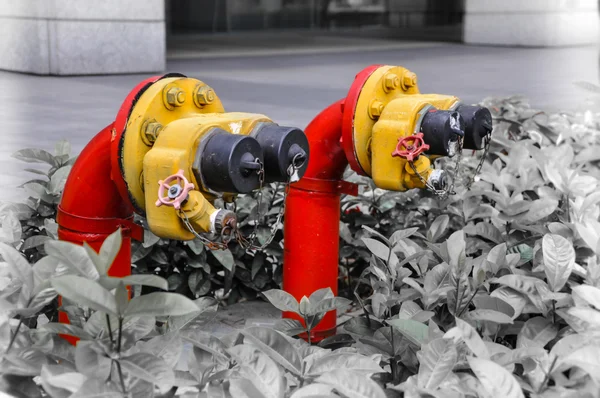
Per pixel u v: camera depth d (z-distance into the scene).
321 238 3.02
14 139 7.54
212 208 2.10
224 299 3.86
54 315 2.90
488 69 15.09
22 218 3.22
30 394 1.68
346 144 2.79
